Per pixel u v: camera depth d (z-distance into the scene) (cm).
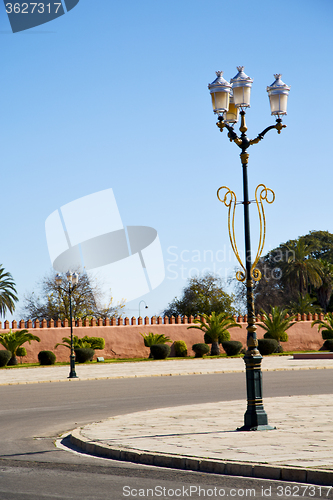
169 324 4697
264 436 962
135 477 751
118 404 1627
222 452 834
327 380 2317
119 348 4459
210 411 1341
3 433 1151
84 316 6091
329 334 5000
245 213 1115
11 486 704
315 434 970
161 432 1037
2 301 5916
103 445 925
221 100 1116
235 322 4766
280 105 1127
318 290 6988
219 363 3688
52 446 998
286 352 4772
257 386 1053
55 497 645
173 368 3259
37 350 4188
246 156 1125
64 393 2011
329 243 8144
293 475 715
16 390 2216
